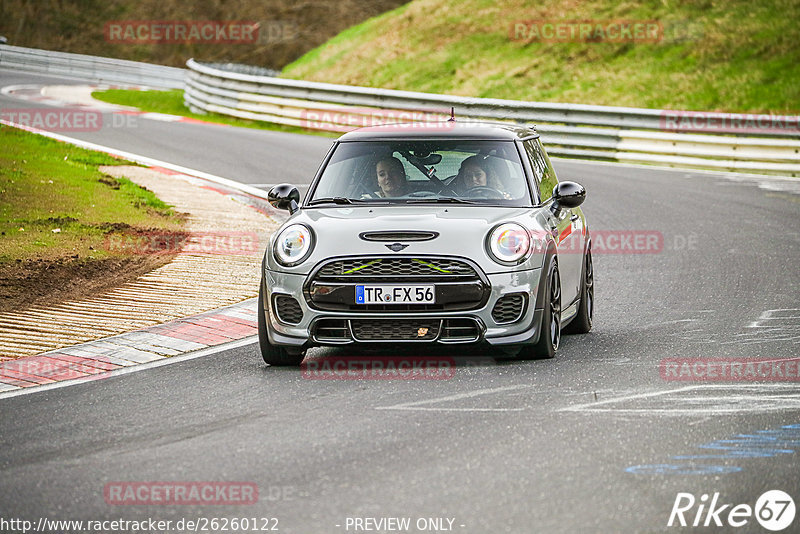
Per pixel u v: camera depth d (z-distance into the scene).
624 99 105.69
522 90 114.31
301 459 19.88
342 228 27.58
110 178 59.28
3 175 54.81
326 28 177.75
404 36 138.12
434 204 29.19
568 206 29.61
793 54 105.56
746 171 74.75
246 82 102.06
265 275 27.94
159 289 37.41
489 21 135.50
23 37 183.62
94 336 31.30
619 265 43.88
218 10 186.25
